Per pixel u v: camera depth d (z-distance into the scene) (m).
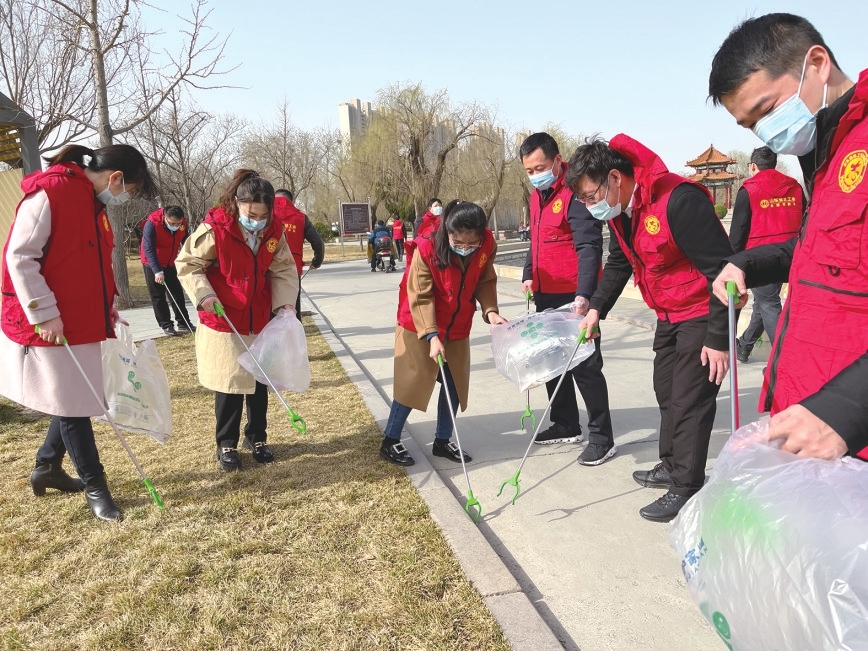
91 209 3.07
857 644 1.08
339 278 17.75
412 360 3.66
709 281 2.73
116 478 3.65
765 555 1.21
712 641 2.21
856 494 1.21
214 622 2.30
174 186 18.97
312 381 5.75
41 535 3.00
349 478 3.52
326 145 37.06
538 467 3.74
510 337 3.51
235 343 3.59
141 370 3.29
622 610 2.40
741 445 1.43
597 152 2.84
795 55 1.57
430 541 2.81
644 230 2.89
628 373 5.73
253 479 3.56
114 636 2.25
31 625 2.35
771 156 4.63
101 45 10.22
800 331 1.61
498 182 32.91
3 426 4.73
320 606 2.38
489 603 2.36
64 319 2.98
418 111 30.97
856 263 1.45
